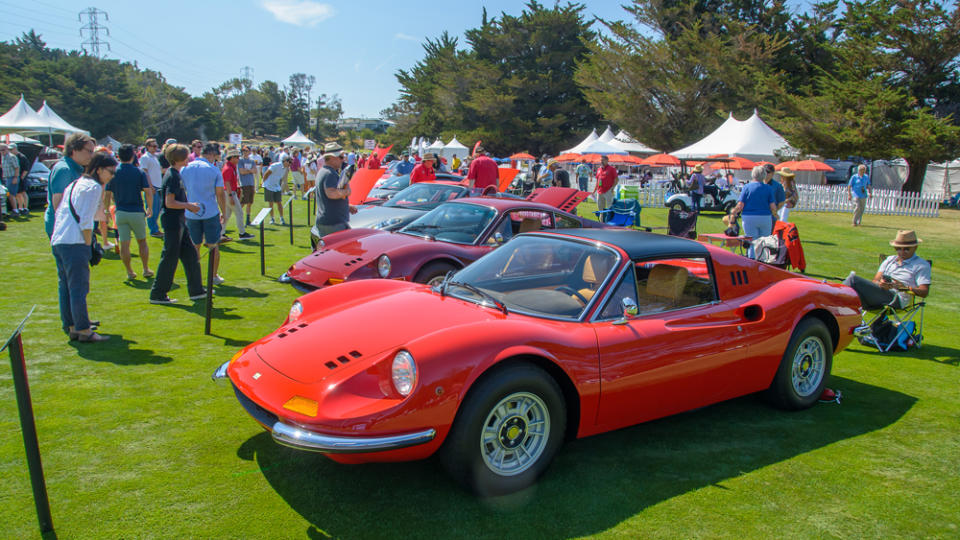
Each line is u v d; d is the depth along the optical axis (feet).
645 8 152.46
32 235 36.22
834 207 73.77
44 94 206.59
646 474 10.96
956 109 102.32
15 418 12.24
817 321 14.24
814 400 14.46
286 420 9.07
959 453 12.28
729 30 136.15
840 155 96.17
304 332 11.07
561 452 11.77
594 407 10.74
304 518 9.14
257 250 33.71
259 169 80.74
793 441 12.61
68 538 8.45
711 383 12.43
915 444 12.64
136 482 9.99
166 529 8.74
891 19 92.99
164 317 20.02
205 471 10.42
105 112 219.00
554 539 8.84
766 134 70.08
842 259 37.78
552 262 12.81
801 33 136.67
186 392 13.83
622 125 151.33
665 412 12.04
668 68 140.87
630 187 45.01
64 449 11.02
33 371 14.83
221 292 23.81
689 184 64.85
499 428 9.76
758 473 11.14
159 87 293.64
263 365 10.30
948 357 19.11
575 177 103.76
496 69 208.74
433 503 9.67
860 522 9.66
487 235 21.13
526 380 9.74
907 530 9.49
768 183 28.99
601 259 12.32
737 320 12.91
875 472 11.35
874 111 88.43
